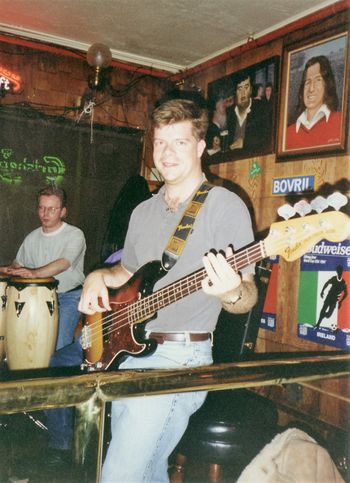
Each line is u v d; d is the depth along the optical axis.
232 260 1.43
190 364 1.56
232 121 3.73
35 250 3.63
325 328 2.87
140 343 1.65
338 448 1.71
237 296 1.40
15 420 2.52
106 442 1.29
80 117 4.16
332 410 2.73
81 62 4.12
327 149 2.90
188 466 2.01
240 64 3.68
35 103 3.99
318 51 2.98
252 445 1.74
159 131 1.67
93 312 1.83
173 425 1.46
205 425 1.77
